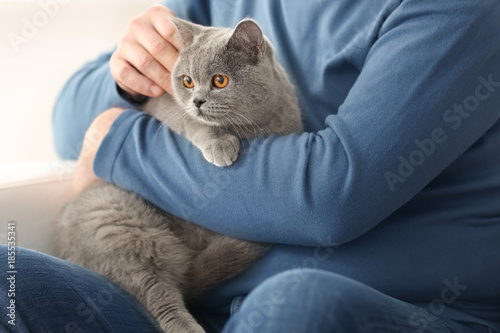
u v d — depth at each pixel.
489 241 1.18
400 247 1.17
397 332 0.86
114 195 1.48
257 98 1.43
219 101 1.41
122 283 1.37
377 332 0.82
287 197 1.10
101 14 2.30
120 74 1.46
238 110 1.43
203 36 1.49
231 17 1.76
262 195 1.12
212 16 1.81
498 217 1.21
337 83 1.40
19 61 2.17
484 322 1.17
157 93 1.50
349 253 1.17
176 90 1.49
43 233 1.57
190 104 1.43
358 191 1.06
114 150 1.32
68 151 1.89
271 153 1.16
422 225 1.18
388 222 1.19
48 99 2.24
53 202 1.62
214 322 1.33
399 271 1.15
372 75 1.13
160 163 1.27
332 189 1.07
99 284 1.17
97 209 1.47
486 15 1.04
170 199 1.26
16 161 2.23
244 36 1.40
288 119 1.48
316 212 1.07
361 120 1.09
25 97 2.21
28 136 2.24
